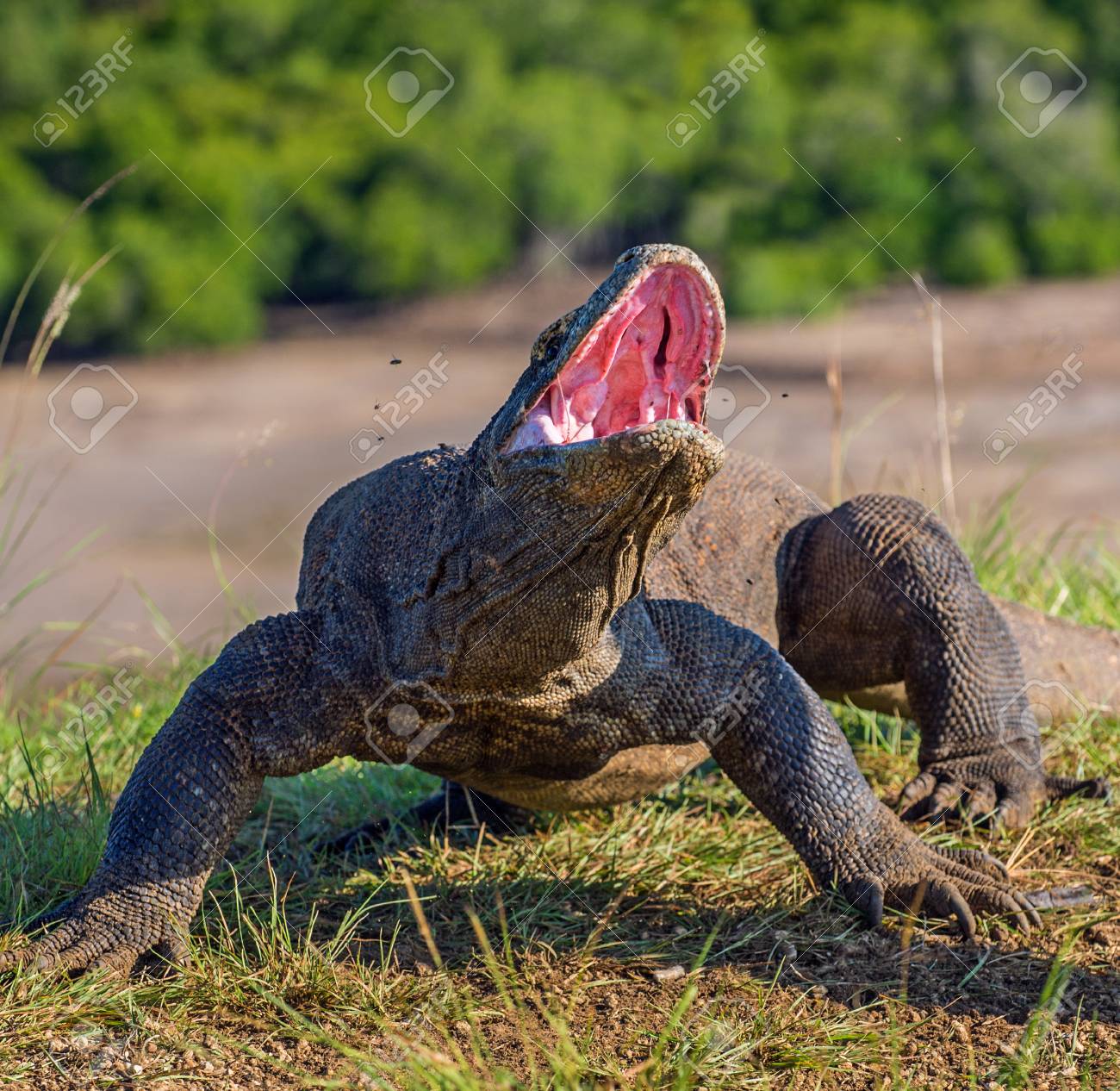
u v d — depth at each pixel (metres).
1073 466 17.38
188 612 13.84
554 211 30.45
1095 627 7.00
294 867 5.39
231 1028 4.14
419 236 30.33
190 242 29.03
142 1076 3.86
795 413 20.81
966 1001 4.27
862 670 6.11
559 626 4.29
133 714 6.80
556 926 4.82
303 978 4.30
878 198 30.45
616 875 5.16
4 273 27.30
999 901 4.74
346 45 32.53
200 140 30.16
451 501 4.45
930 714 5.89
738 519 5.95
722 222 30.30
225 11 31.83
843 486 11.72
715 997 4.33
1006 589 8.05
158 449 21.03
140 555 16.28
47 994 4.16
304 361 26.95
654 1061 3.74
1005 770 5.81
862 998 4.32
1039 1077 3.83
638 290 3.90
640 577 4.33
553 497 4.01
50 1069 3.88
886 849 4.82
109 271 27.69
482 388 24.42
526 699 4.55
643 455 3.80
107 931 4.39
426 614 4.42
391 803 6.11
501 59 31.62
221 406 23.80
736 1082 3.80
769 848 5.40
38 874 5.03
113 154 29.19
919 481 8.71
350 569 4.72
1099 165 32.00
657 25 32.25
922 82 32.03
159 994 4.23
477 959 4.56
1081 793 5.82
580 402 4.15
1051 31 33.16
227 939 4.52
